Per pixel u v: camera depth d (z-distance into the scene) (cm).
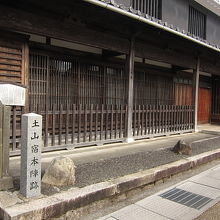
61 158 417
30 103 682
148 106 889
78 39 656
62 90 761
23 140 350
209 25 1361
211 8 1323
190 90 1323
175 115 1014
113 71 901
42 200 344
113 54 834
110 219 363
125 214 379
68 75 776
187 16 1211
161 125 951
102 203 401
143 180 467
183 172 581
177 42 905
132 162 552
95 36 693
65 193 371
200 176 570
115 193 416
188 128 1090
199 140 893
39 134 354
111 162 545
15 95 550
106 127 748
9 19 536
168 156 626
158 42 893
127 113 802
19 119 576
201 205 420
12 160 541
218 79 1506
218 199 447
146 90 1053
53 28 606
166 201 430
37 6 593
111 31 744
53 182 398
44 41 708
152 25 673
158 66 1105
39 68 705
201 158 638
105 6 550
